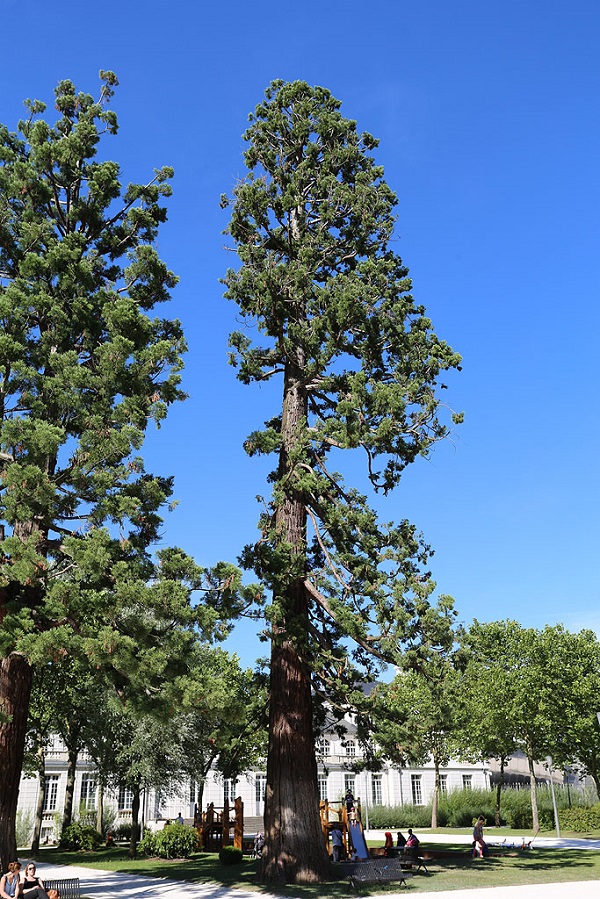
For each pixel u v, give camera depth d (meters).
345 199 25.66
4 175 19.72
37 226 19.36
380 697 20.73
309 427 23.81
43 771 38.41
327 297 23.55
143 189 21.89
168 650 15.25
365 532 22.06
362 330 23.41
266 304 23.88
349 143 26.89
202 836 33.12
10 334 17.73
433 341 23.42
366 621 21.27
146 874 23.72
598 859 24.30
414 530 22.48
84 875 24.02
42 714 37.94
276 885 19.23
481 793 57.44
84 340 19.20
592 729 42.41
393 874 18.97
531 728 42.41
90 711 34.25
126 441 16.31
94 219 21.31
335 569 22.23
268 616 20.92
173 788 35.78
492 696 43.44
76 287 19.08
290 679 21.84
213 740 16.91
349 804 25.72
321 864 20.08
